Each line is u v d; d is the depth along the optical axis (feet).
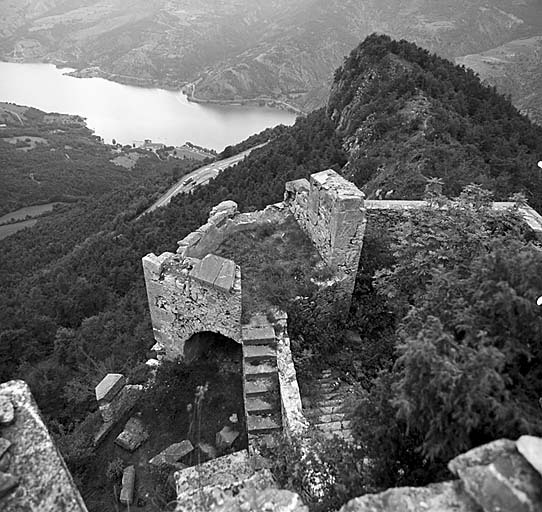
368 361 29.84
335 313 32.71
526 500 9.66
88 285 93.71
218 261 29.73
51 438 13.05
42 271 135.64
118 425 29.94
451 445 13.61
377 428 16.16
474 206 27.66
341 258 31.96
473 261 18.69
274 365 27.61
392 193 67.05
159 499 24.62
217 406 29.76
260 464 20.75
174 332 32.63
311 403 26.68
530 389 14.98
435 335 14.47
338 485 15.53
